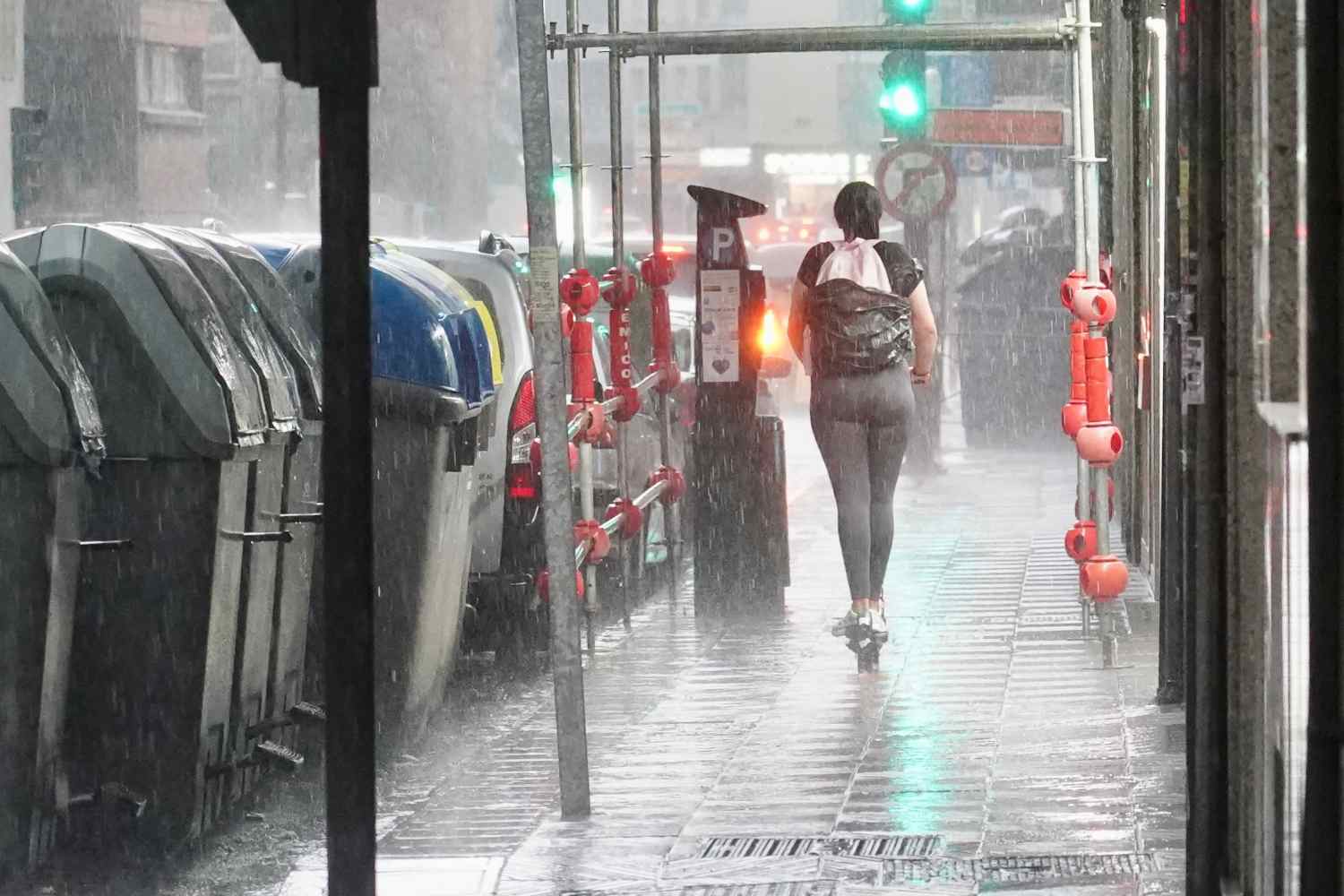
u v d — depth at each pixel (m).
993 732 24.45
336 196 12.85
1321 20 11.40
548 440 21.23
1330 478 11.45
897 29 30.06
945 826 19.89
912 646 31.59
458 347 25.81
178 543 20.39
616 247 34.91
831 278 29.16
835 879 18.08
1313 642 11.50
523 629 31.47
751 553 35.84
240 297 22.06
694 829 20.33
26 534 18.64
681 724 26.36
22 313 18.52
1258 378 14.30
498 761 24.86
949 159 49.84
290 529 23.05
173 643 20.41
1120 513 45.66
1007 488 57.53
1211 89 15.48
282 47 12.83
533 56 20.94
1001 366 73.00
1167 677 25.70
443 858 19.48
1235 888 15.31
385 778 24.16
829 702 27.25
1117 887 17.27
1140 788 21.08
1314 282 11.45
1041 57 79.56
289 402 22.19
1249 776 15.05
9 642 18.67
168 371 20.23
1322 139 11.45
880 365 29.05
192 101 159.38
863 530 29.11
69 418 18.45
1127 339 42.47
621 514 34.09
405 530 25.22
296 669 23.64
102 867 20.38
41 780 18.95
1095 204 29.34
